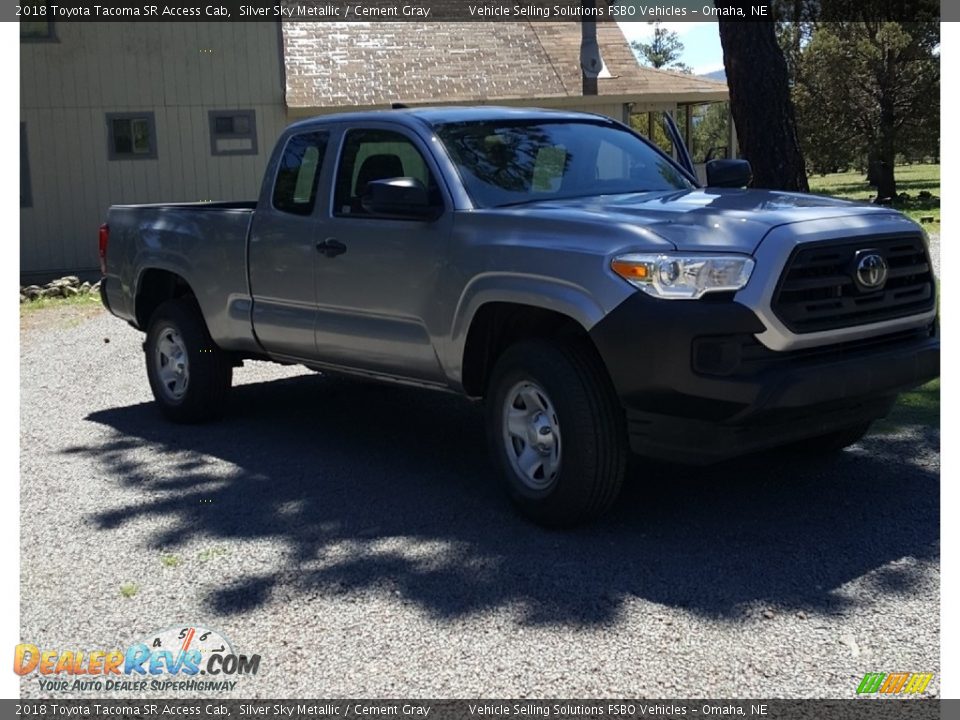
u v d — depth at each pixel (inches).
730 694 134.5
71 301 604.7
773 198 206.5
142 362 404.2
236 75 781.9
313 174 249.1
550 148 233.3
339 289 236.5
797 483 216.8
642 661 143.6
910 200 1118.4
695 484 218.5
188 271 283.3
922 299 196.9
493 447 203.3
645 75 960.9
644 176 241.4
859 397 182.5
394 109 244.7
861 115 1147.9
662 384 172.1
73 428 295.1
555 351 187.6
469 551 185.9
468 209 209.2
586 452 183.8
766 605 159.5
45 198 764.0
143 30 761.6
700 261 171.9
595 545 186.1
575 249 183.8
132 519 211.5
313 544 193.2
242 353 291.9
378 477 235.0
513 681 139.6
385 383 242.8
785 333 173.0
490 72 896.9
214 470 245.8
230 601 169.0
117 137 769.6
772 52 374.0
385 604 165.0
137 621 162.9
